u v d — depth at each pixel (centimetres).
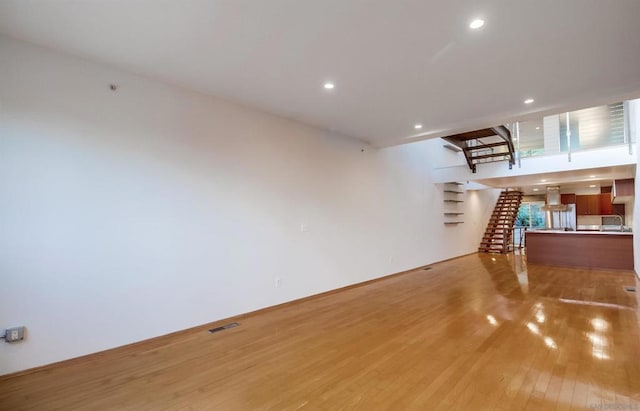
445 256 877
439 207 859
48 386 240
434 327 358
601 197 995
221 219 387
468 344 308
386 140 593
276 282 445
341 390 231
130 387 239
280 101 397
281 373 259
